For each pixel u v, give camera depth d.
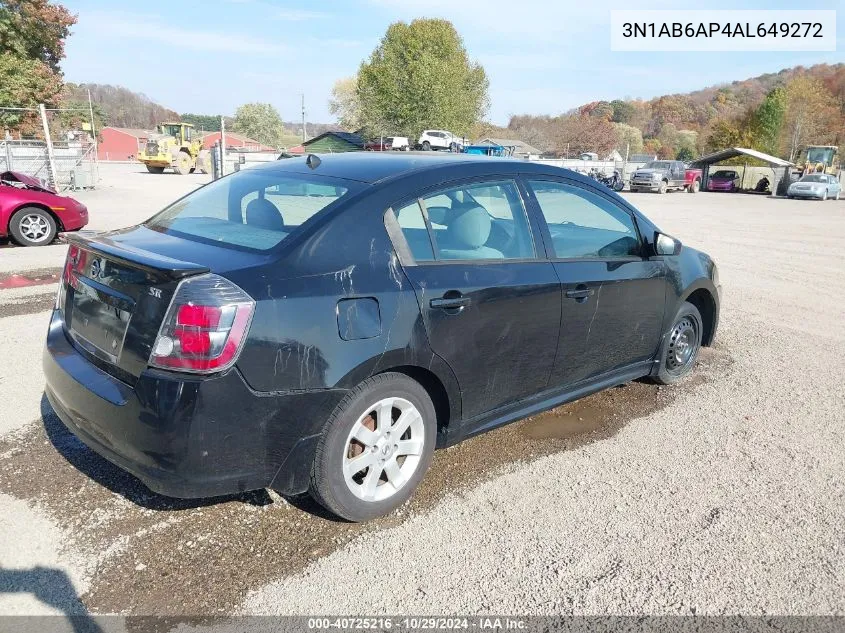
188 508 3.01
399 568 2.66
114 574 2.54
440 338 2.99
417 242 3.01
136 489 3.14
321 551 2.75
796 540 2.92
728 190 40.44
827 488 3.39
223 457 2.46
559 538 2.89
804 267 10.54
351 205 2.86
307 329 2.56
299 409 2.59
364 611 2.40
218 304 2.39
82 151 23.67
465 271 3.12
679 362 4.83
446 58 59.94
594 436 3.96
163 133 40.12
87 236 3.06
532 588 2.56
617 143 77.19
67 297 3.09
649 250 4.27
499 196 3.43
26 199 9.93
